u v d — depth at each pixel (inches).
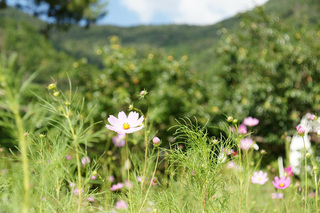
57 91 31.8
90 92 192.5
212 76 231.3
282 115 193.6
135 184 46.4
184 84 201.6
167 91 179.3
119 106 185.0
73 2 384.8
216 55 235.3
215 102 207.3
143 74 196.1
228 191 44.2
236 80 221.8
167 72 199.6
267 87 200.1
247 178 48.8
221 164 41.6
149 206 45.3
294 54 209.9
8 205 34.3
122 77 194.9
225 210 44.2
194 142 41.2
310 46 212.5
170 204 42.8
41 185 33.6
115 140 90.0
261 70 216.8
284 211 60.1
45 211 35.0
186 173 42.9
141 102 179.3
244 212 46.6
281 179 57.6
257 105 201.6
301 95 197.8
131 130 38.7
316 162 63.7
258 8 230.5
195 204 44.2
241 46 227.6
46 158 36.1
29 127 29.6
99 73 199.3
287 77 207.8
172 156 42.2
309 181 57.9
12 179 37.2
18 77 21.0
